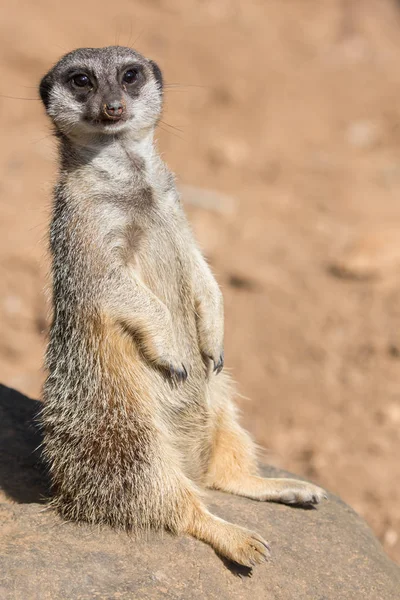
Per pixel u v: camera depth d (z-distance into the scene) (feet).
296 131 76.74
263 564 20.13
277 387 44.45
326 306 49.44
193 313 22.72
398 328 47.44
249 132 75.92
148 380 21.15
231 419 23.18
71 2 90.99
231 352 46.42
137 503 20.30
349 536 21.85
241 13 99.14
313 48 95.96
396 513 36.47
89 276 20.85
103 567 19.07
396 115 79.51
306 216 59.16
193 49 89.35
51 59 80.28
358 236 55.36
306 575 20.24
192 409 22.12
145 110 22.15
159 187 22.17
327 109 81.00
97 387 20.76
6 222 54.44
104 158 21.84
